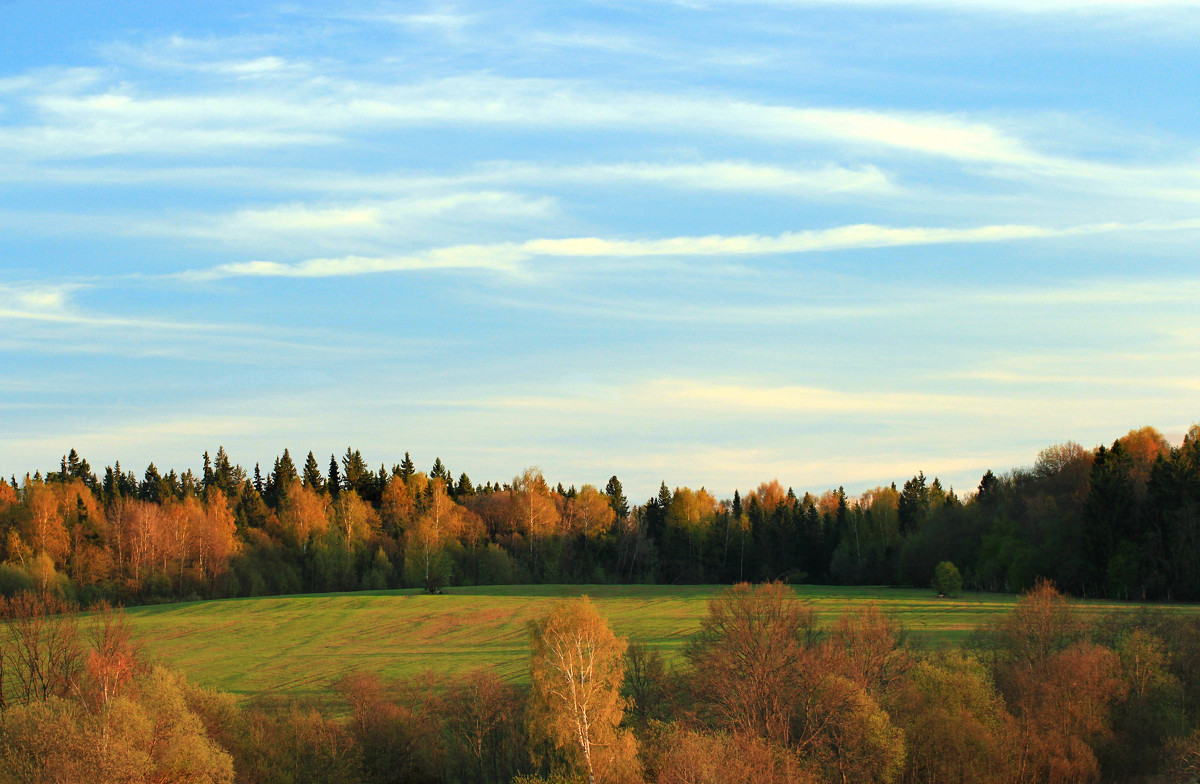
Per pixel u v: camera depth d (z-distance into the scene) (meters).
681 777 43.47
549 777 50.34
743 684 51.22
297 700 65.56
